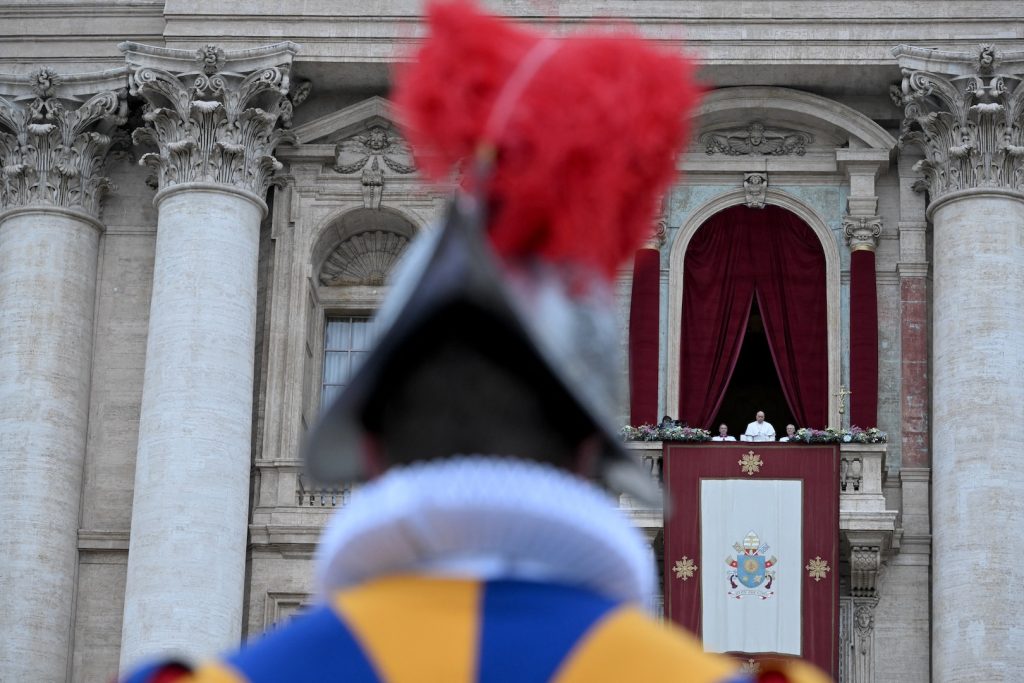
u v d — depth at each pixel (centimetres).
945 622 7062
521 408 524
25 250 7731
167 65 7662
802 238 7719
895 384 7569
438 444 524
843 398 7494
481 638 495
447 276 511
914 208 7738
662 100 556
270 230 7856
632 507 7350
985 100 7488
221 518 7194
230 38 7781
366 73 7844
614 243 549
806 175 7762
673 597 7169
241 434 7344
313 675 491
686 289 7688
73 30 7956
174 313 7394
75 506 7556
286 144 7875
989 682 6925
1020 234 7444
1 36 7962
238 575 7225
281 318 7725
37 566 7400
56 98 7825
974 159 7494
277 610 7394
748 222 7756
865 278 7562
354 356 7888
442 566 517
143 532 7181
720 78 7762
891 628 7269
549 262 544
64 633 7419
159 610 7056
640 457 7325
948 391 7281
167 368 7331
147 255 7906
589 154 541
